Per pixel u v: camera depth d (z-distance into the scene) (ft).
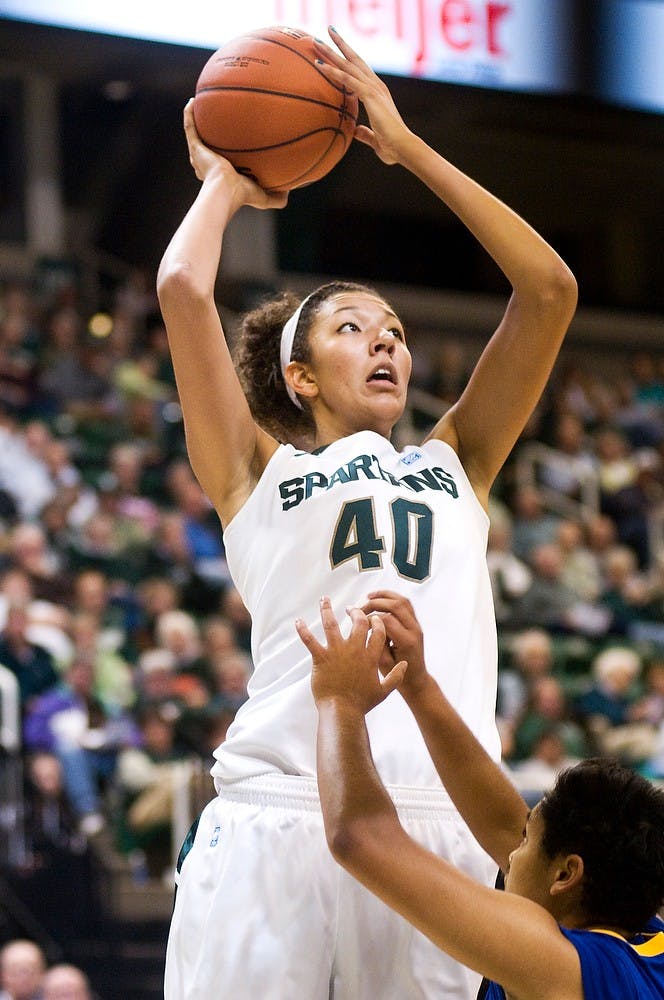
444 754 11.05
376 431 13.00
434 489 12.41
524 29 46.78
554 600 51.80
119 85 55.88
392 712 11.62
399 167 71.26
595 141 51.11
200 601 47.37
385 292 73.87
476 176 73.00
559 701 42.93
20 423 53.98
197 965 11.34
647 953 10.02
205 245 12.30
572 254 78.95
